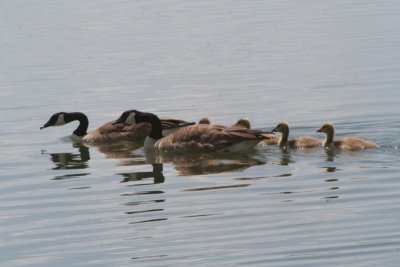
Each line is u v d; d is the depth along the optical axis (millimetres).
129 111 22641
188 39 36156
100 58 33156
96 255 14109
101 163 20234
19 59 33656
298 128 22500
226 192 17109
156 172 19047
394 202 15984
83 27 39938
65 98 27312
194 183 17906
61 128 24719
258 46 34094
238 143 20266
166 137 21312
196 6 45219
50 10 45469
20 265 13805
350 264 13258
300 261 13469
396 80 27281
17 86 29266
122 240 14742
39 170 19719
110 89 28250
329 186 17125
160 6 45688
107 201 17000
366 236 14398
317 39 34906
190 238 14680
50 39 37406
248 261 13555
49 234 15219
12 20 42719
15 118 25234
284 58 31656
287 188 17156
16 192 17953
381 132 21484
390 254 13570
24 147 22234
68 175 19156
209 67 30797
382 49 32156
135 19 41656
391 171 17891
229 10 43562
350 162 18781
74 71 31141
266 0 46594
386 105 24219
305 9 42812
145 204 16656
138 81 29172
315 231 14734
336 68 29562
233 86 27781
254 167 18859
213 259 13711
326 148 20172
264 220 15398
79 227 15523
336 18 39688
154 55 33281
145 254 14055
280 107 24828
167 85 28391
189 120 24109
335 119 23094
